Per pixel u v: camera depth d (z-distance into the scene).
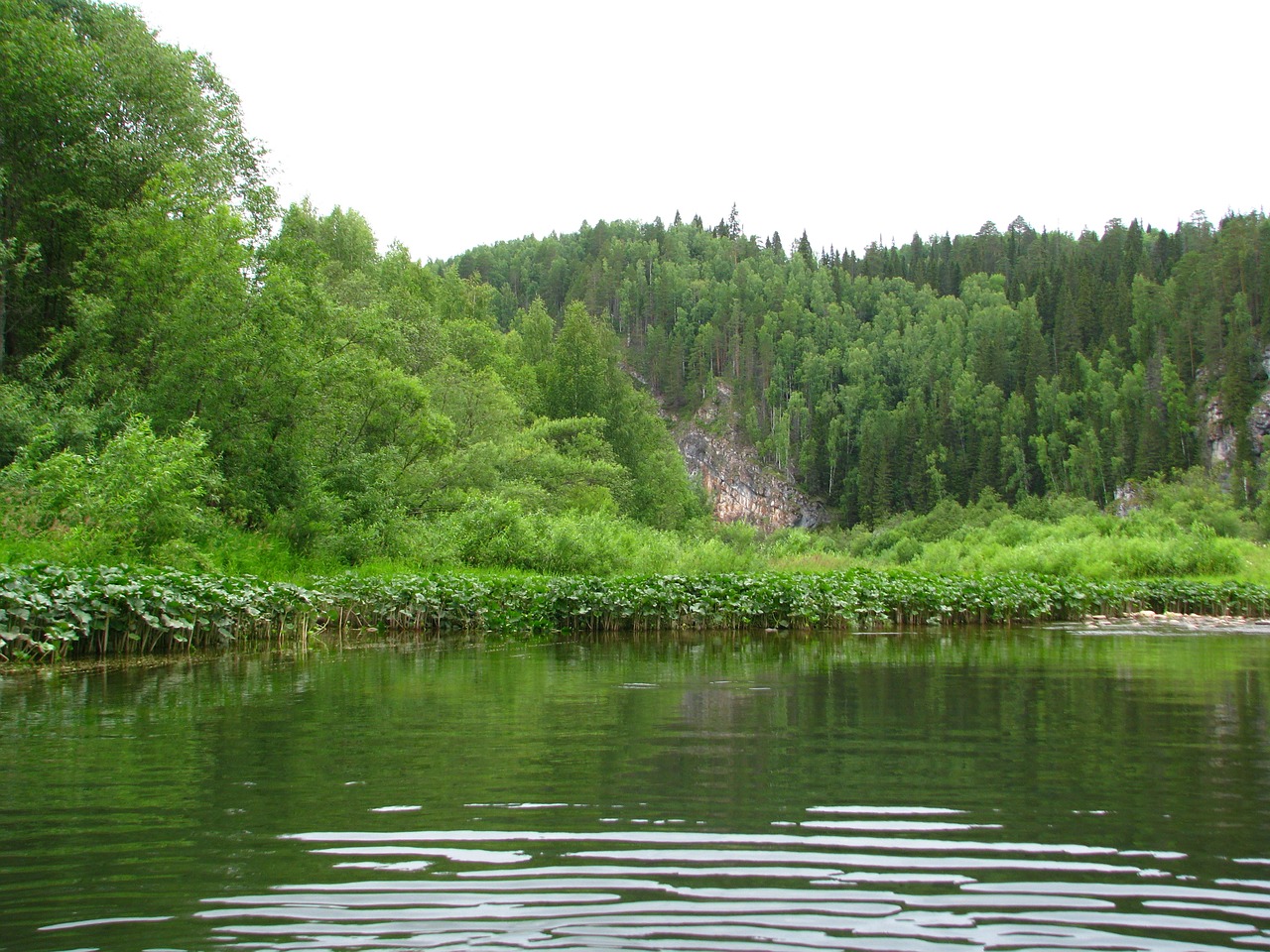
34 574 11.56
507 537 24.27
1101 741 7.07
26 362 21.33
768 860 4.23
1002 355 148.50
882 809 5.08
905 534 74.88
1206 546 35.44
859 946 3.31
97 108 23.25
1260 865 4.19
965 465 124.19
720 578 19.48
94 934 3.41
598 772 5.93
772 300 178.50
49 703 8.64
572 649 14.56
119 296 21.94
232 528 19.36
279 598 14.25
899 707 8.71
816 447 142.88
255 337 21.30
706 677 10.94
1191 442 116.44
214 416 20.88
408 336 39.12
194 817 4.86
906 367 158.00
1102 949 3.30
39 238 23.72
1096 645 16.05
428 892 3.81
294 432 22.23
